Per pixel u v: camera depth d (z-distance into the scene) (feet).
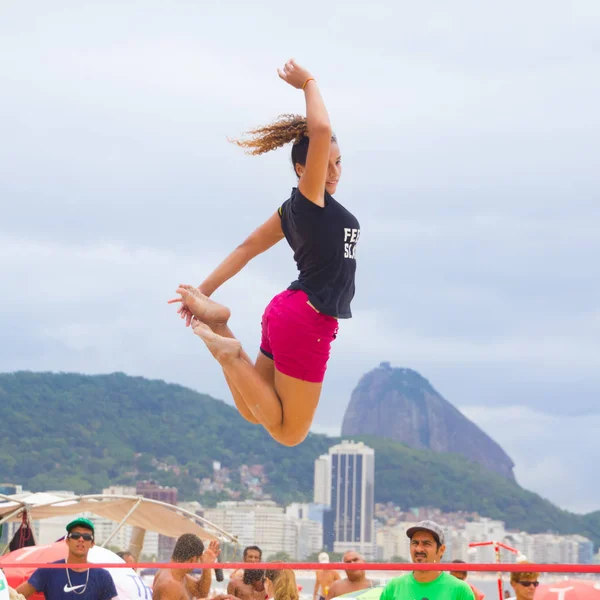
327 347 18.54
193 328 18.70
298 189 18.30
